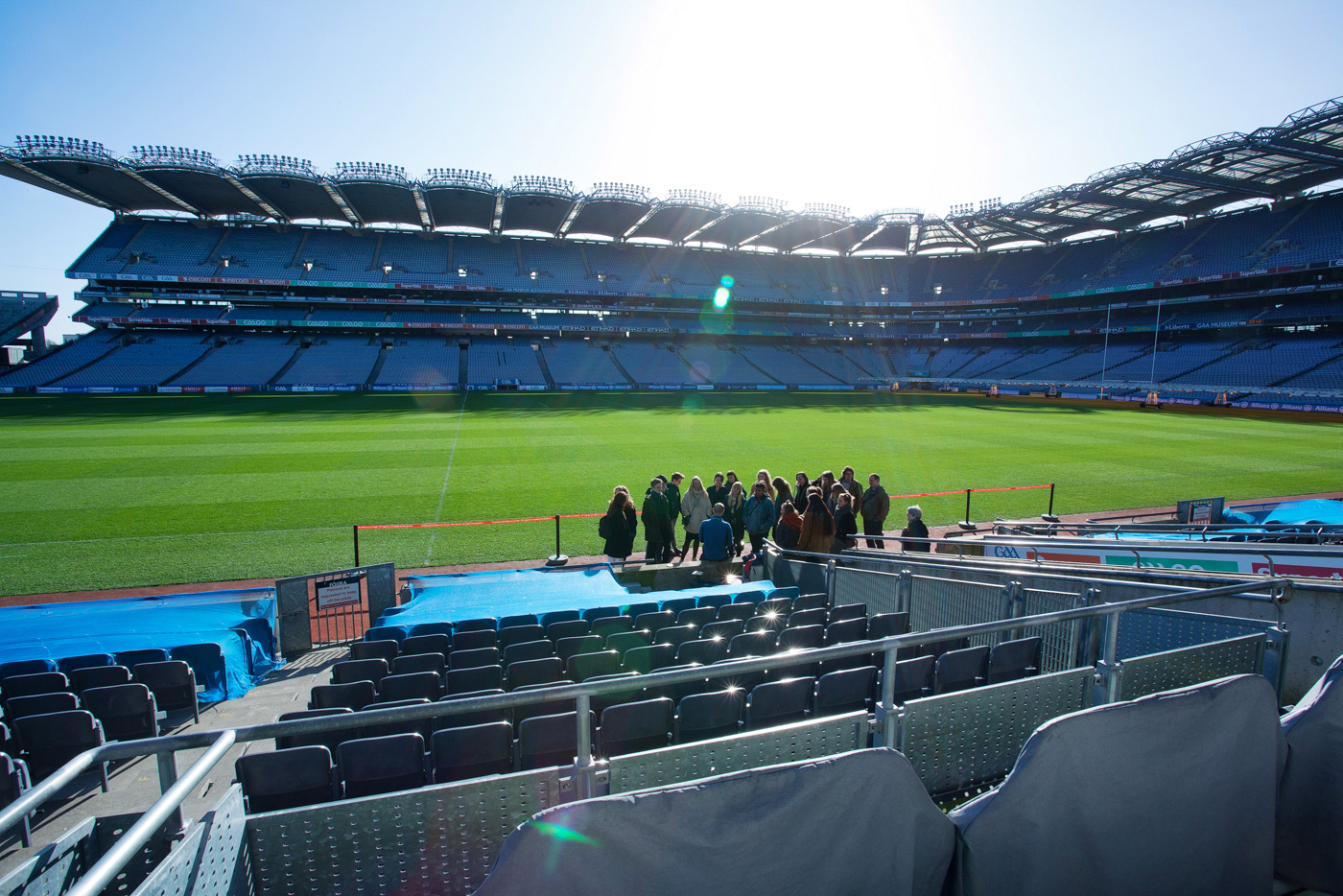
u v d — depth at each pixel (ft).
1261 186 151.64
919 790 6.95
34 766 14.37
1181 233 189.47
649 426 103.09
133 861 6.61
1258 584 11.21
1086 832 7.08
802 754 8.87
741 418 116.98
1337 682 8.50
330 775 10.86
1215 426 105.70
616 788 7.91
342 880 7.57
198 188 162.20
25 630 23.12
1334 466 68.23
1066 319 217.15
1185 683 11.07
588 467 66.69
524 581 30.99
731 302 222.69
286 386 163.22
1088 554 29.50
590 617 23.89
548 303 213.25
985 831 6.69
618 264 222.48
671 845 5.98
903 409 140.26
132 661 20.10
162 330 182.09
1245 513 41.81
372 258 199.31
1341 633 12.73
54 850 6.48
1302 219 161.89
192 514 48.62
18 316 171.83
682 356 211.82
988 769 10.30
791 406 145.59
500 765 12.22
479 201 173.37
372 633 22.43
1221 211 181.57
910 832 6.86
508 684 16.11
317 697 14.78
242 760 10.44
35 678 16.79
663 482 34.78
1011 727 10.34
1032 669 15.57
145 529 45.03
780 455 75.15
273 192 166.20
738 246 234.79
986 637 17.57
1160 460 72.49
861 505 35.65
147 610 25.35
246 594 27.84
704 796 6.09
